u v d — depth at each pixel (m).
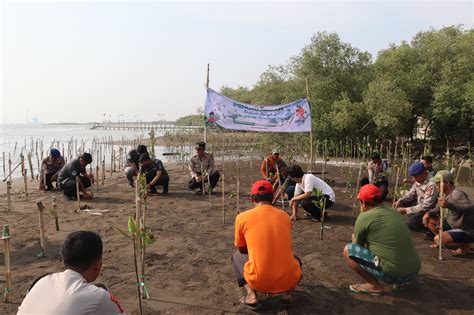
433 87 28.02
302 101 13.00
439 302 4.97
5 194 11.90
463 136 31.00
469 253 6.69
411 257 4.83
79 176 10.91
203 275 5.80
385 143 30.00
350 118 25.11
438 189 6.45
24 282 5.47
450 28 29.25
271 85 29.59
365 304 4.94
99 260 2.98
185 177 15.50
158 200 11.02
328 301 5.02
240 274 4.91
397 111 25.38
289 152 20.88
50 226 8.24
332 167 18.81
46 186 12.40
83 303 2.62
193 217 9.12
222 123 12.80
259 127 12.90
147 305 4.88
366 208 5.14
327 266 6.18
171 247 7.00
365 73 28.81
